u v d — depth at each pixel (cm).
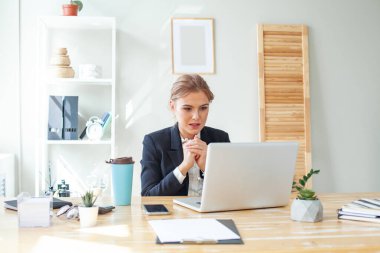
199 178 196
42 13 321
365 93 360
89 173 325
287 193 148
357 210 123
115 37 312
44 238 102
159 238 99
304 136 344
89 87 326
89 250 92
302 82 346
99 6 327
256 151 138
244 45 342
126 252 90
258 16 345
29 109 319
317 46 354
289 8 350
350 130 357
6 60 317
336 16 356
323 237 103
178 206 148
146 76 331
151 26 332
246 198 140
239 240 99
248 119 341
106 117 306
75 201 157
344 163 355
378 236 104
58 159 323
